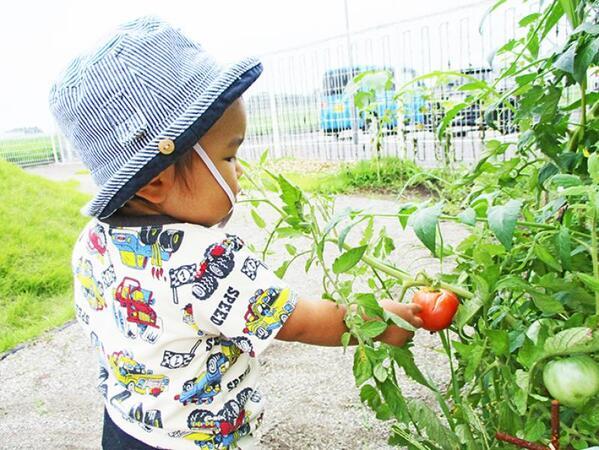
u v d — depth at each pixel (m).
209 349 1.05
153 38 0.96
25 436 2.00
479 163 1.26
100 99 0.95
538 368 0.97
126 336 1.07
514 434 1.04
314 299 1.06
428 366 2.05
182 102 0.94
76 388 2.32
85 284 1.16
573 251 1.01
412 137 4.92
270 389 2.09
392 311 1.00
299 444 1.75
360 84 1.34
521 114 1.13
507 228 0.81
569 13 1.07
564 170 1.11
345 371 2.16
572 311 1.05
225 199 1.02
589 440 0.93
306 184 5.21
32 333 2.86
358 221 0.98
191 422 1.06
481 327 1.03
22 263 3.65
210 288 0.98
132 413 1.08
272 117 8.36
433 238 0.83
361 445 1.71
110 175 0.97
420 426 1.02
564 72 1.11
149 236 1.01
